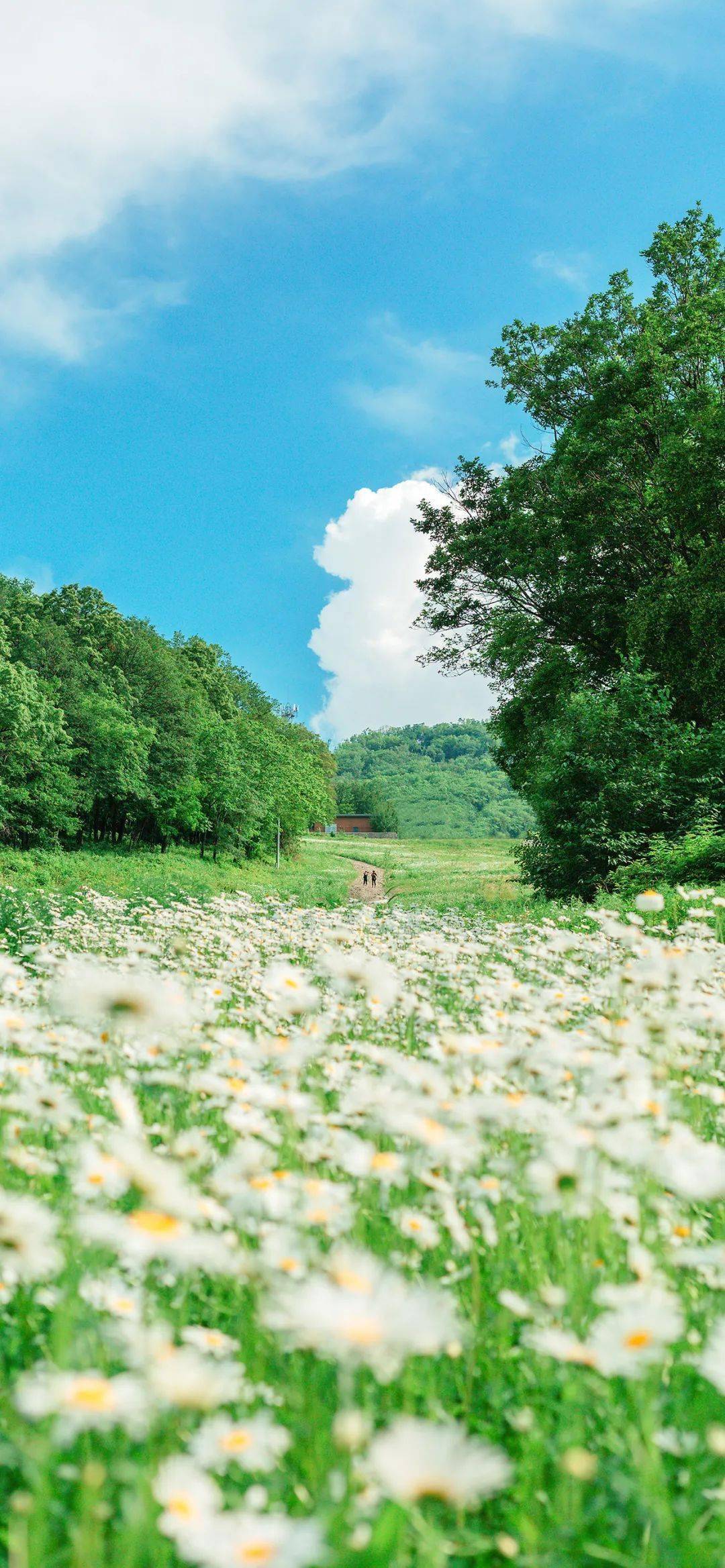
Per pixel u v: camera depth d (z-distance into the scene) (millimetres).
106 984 1861
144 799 52281
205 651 74938
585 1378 1433
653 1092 2615
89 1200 1910
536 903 17359
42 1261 1441
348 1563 1030
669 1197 2250
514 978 5758
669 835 17250
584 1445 1522
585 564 23703
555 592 24938
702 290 24703
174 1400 1158
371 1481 1186
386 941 7887
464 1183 2203
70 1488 1351
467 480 27609
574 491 23781
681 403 21875
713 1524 1300
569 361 25625
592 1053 3023
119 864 42219
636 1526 1336
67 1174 2221
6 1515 1359
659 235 25000
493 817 182750
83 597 57625
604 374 23016
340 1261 1231
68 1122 2400
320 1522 995
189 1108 2971
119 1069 3178
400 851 97125
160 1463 1195
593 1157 1946
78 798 45344
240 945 7273
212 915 11133
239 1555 923
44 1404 1114
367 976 2930
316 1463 1320
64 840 49469
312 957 6797
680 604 21031
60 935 10000
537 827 20453
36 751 42000
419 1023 4582
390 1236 2002
